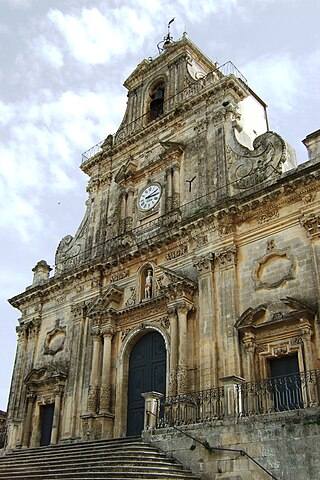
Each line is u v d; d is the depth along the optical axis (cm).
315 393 1800
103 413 2452
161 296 2464
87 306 2917
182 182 2825
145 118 3428
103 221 3231
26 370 3091
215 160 2705
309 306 1950
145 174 3102
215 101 2912
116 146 3409
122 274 2842
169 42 3762
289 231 2184
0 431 2964
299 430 1388
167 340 2392
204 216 2453
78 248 3338
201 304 2322
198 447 1563
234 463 1468
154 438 1694
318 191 2131
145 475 1392
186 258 2509
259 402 1897
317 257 2022
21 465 1908
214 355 2153
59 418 2703
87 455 1778
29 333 3244
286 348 1973
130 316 2642
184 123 3023
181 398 1948
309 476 1325
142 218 2941
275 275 2153
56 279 3180
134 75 3728
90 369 2702
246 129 2912
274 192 2248
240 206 2358
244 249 2314
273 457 1403
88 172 3588
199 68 3497
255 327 2066
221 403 1992
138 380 2505
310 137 2244
